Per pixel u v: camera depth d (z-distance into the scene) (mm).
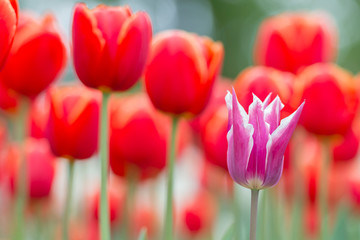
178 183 1863
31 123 1219
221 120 1117
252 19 8641
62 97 1021
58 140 1017
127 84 937
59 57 1027
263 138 858
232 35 8648
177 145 1150
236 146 862
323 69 1072
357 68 8922
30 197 1210
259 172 859
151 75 980
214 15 8656
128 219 1140
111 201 1264
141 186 1331
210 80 987
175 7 8453
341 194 1394
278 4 8703
